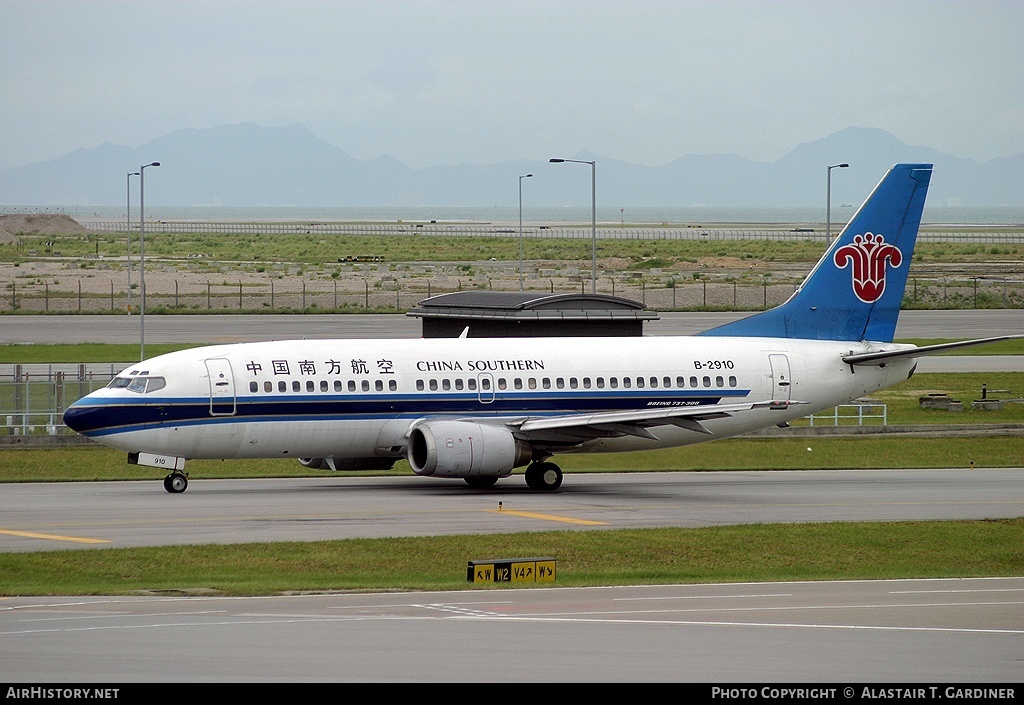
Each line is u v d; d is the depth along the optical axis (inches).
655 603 3481.8
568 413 6136.8
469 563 3863.2
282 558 4185.5
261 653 2787.9
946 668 2755.9
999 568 4503.0
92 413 5565.9
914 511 5452.8
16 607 3321.9
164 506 5280.5
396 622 3147.1
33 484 6018.7
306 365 5831.7
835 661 2800.2
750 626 3169.3
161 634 2974.9
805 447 7426.2
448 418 5974.4
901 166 6673.2
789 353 6525.6
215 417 5664.4
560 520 5036.9
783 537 4736.7
